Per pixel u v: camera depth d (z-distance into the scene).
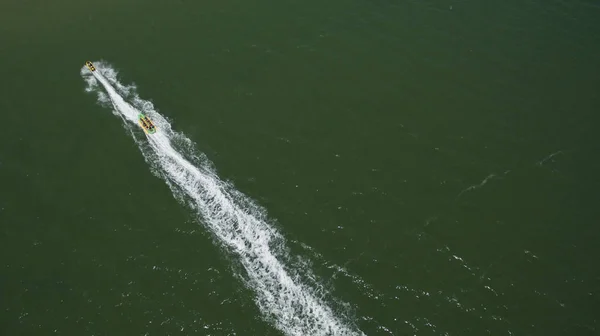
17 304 61.12
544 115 80.12
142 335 58.62
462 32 93.06
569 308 60.38
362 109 81.81
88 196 71.25
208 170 74.25
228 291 61.97
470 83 84.94
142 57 90.31
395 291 62.09
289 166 74.81
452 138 77.69
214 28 95.06
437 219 68.69
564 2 97.69
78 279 63.22
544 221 68.12
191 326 59.12
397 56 89.56
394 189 72.00
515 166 74.19
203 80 86.50
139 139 78.12
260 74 87.19
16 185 72.44
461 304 60.91
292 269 64.06
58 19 96.81
